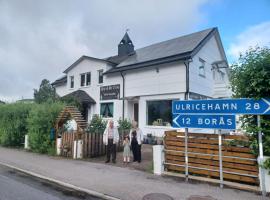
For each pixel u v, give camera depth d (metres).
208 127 7.41
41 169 9.51
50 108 13.41
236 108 6.94
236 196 6.31
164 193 6.58
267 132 6.62
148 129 18.14
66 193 6.85
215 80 21.34
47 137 13.23
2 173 9.23
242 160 6.98
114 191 6.82
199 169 7.76
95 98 22.81
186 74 16.53
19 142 16.05
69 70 26.02
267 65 6.48
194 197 6.24
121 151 13.73
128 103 20.08
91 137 12.20
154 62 18.17
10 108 16.28
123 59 23.02
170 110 17.33
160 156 8.52
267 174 6.45
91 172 8.98
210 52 20.56
